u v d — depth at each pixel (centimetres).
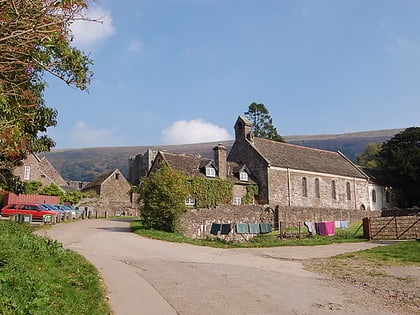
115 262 1573
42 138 1741
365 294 1208
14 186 2100
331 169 5338
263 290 1198
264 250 2322
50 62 867
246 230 2944
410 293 1230
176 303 1005
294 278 1427
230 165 4778
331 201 5144
